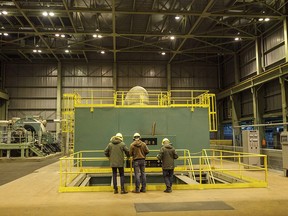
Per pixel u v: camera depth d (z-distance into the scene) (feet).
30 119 86.12
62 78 113.50
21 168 57.77
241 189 32.91
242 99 103.60
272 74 76.64
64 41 104.37
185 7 73.87
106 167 52.85
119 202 26.71
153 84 115.14
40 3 73.05
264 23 88.58
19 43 104.06
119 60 114.83
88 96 112.88
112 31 87.51
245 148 51.60
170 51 104.88
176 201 26.96
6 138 81.71
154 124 54.60
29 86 112.57
